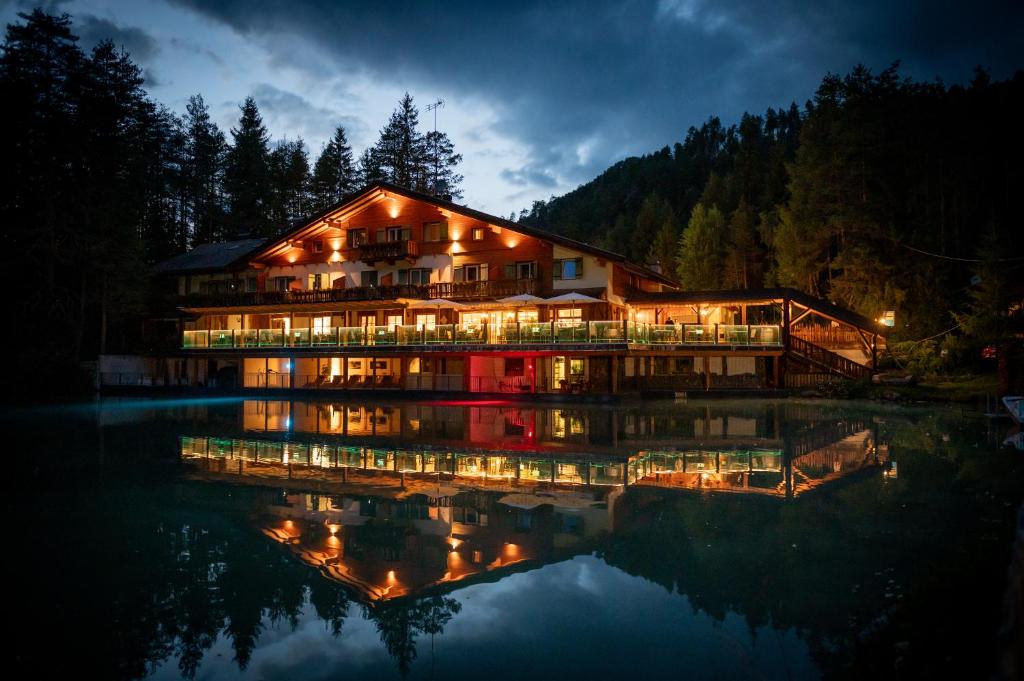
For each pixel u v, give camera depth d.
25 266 39.00
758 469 12.79
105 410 28.55
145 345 45.19
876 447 15.09
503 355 33.06
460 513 9.64
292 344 38.53
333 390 36.06
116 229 41.59
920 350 31.22
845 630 5.47
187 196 63.19
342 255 42.06
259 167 65.06
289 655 5.33
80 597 6.61
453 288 36.50
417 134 71.06
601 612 6.05
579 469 12.98
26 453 15.73
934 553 7.20
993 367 32.12
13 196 39.06
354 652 5.36
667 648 5.28
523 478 12.16
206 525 9.17
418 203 39.78
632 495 10.62
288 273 43.78
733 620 5.79
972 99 49.12
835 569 6.89
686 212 119.19
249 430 20.23
